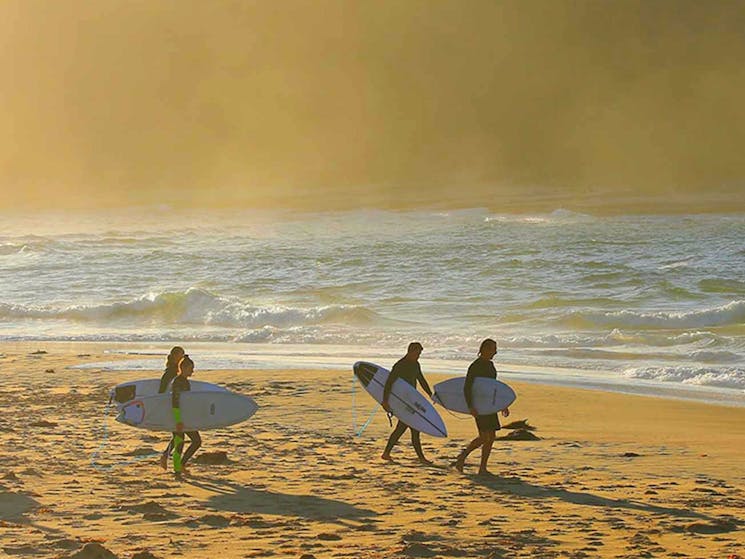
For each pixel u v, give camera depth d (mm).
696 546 7234
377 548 7012
